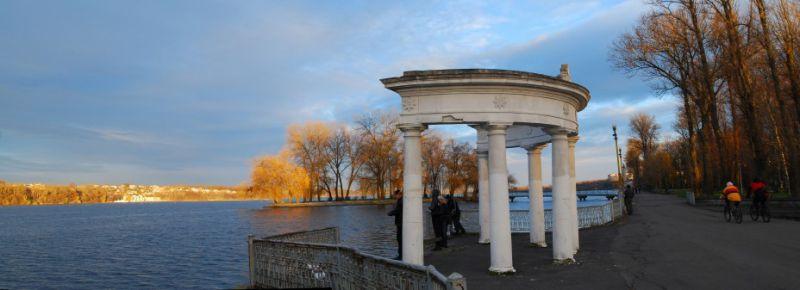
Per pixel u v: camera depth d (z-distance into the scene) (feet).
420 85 37.60
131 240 141.08
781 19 94.12
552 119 41.09
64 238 152.87
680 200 163.22
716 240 51.11
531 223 54.49
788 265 35.50
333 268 33.12
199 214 311.88
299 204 306.14
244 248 111.75
